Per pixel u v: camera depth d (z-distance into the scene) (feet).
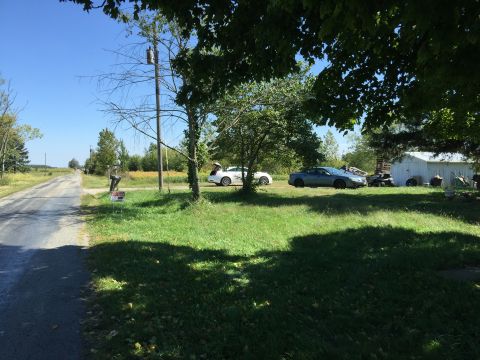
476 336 13.94
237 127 62.64
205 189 90.38
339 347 13.33
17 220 46.03
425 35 14.42
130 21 43.27
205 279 21.24
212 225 39.17
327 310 16.88
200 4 18.93
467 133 28.71
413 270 22.33
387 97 22.21
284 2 13.89
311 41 17.89
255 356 12.81
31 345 14.16
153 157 262.26
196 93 22.31
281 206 51.47
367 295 18.69
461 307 16.37
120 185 119.75
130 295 18.60
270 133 64.44
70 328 15.52
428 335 14.02
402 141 68.03
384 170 144.77
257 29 16.92
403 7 11.89
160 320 15.74
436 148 67.56
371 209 48.11
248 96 51.13
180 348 13.44
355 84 21.95
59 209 56.85
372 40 16.78
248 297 18.45
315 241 31.89
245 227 38.06
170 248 29.04
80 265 24.94
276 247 30.37
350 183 91.61
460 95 18.38
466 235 31.65
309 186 95.66
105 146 164.86
